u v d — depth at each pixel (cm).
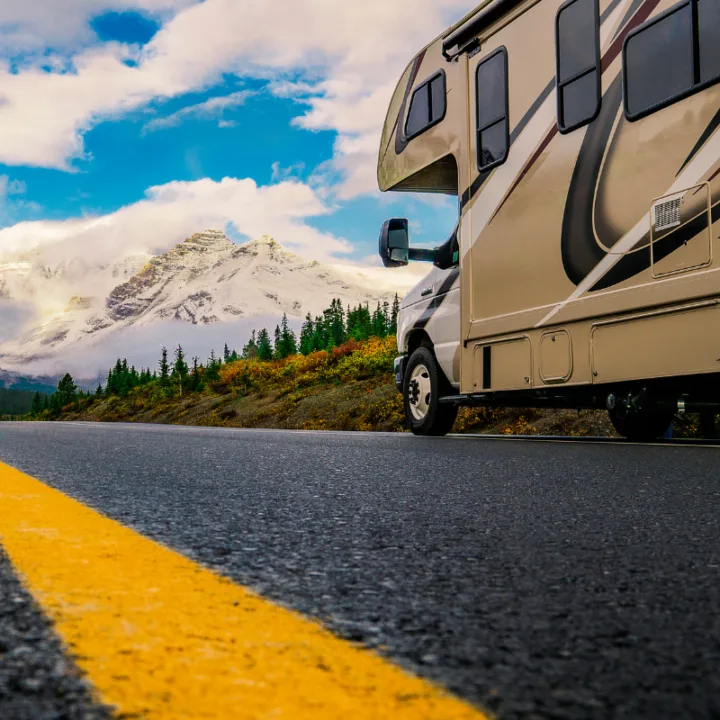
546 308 689
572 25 673
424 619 142
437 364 877
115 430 1237
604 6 643
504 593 163
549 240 688
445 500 314
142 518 263
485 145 772
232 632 132
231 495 327
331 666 114
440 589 167
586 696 103
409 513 279
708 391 614
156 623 136
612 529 246
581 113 659
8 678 107
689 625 139
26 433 1067
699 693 104
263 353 7250
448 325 844
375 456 538
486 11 768
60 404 9481
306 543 221
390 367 3241
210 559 196
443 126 836
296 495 328
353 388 3069
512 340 731
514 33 741
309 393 3484
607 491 343
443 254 865
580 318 652
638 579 177
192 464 476
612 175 625
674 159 574
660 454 538
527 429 1422
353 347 4216
